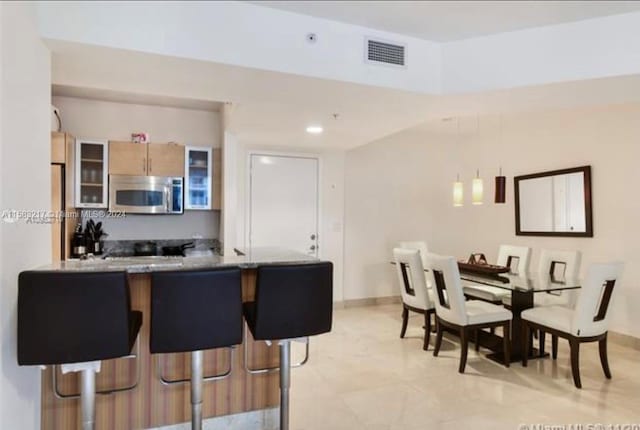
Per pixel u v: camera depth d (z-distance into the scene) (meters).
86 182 4.21
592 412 2.63
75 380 2.04
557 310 3.39
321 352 3.78
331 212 5.52
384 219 5.88
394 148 5.93
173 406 2.17
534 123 4.98
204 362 2.24
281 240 5.23
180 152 4.54
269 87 2.65
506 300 3.89
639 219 3.83
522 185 5.12
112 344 1.60
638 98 2.90
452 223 6.27
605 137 4.14
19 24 1.65
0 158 1.48
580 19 2.51
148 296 2.12
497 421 2.52
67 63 2.22
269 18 2.34
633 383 3.06
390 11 2.38
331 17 2.46
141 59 2.17
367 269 5.78
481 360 3.57
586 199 4.29
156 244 4.74
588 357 3.62
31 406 1.81
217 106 4.72
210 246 4.95
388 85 2.66
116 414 2.08
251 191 5.07
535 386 3.02
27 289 1.51
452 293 3.38
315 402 2.76
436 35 2.71
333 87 2.65
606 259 4.12
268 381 2.36
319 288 1.93
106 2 2.01
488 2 2.29
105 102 4.54
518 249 4.54
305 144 5.08
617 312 4.00
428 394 2.89
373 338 4.22
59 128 4.05
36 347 1.52
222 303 1.75
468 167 6.06
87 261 2.12
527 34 2.63
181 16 2.15
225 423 2.28
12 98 1.58
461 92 2.78
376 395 2.87
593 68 2.50
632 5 2.34
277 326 1.86
